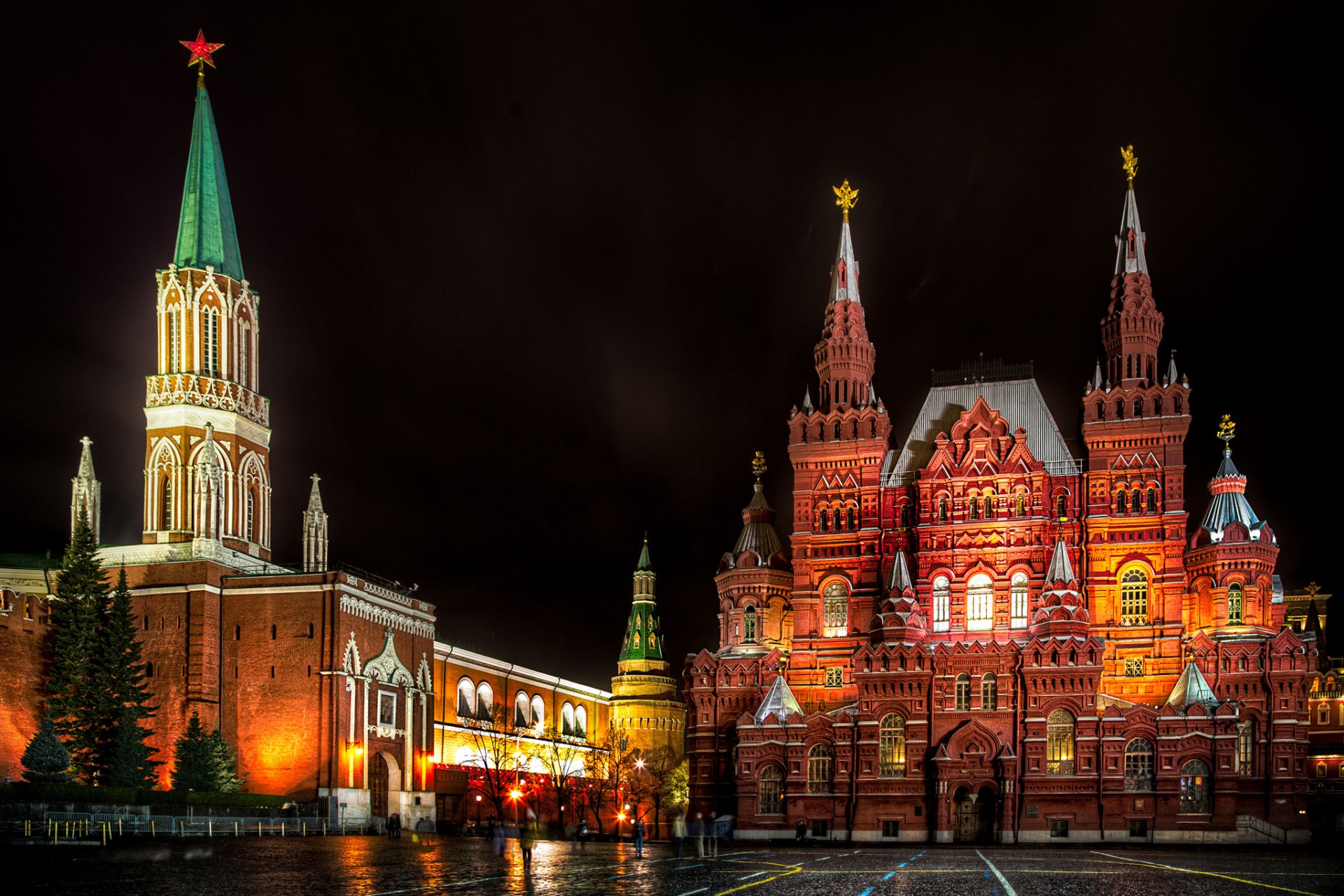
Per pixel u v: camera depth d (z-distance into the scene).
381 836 104.00
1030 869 62.75
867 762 110.25
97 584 110.50
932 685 110.25
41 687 109.69
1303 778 102.62
